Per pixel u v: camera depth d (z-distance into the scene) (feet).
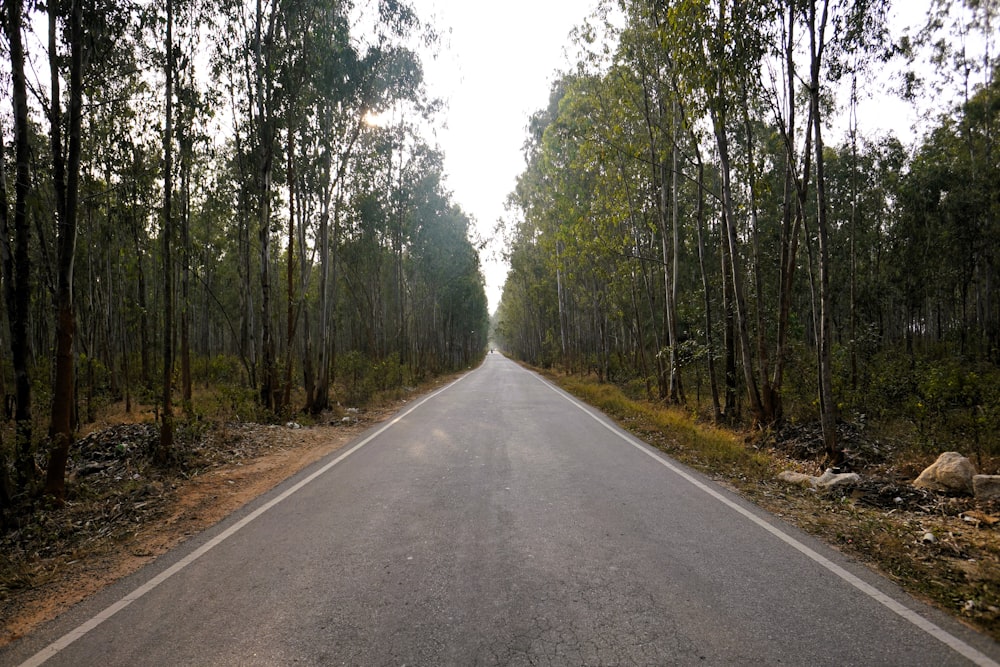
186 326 51.98
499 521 17.65
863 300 70.79
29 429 20.58
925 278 68.13
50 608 12.45
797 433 33.63
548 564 13.98
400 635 10.55
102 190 42.32
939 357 67.26
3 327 57.57
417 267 114.62
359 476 24.62
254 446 33.04
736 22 27.68
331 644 10.27
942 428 28.43
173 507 20.70
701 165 46.96
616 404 51.93
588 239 64.13
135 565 14.89
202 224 73.31
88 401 48.01
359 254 84.99
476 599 12.03
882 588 12.48
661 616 11.15
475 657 9.71
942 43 56.49
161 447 27.89
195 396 61.26
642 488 21.89
